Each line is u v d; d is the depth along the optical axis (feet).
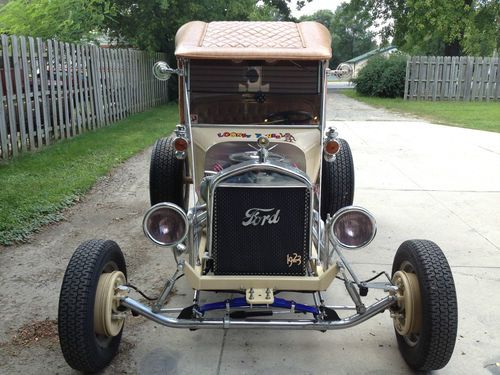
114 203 22.97
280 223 11.30
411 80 77.41
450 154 33.35
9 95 28.84
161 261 17.11
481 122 49.39
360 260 17.17
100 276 10.89
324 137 15.74
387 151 34.22
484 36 97.35
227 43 15.48
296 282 11.26
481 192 24.90
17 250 17.78
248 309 11.49
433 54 115.96
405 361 11.77
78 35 43.06
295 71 15.84
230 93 16.10
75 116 38.22
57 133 35.04
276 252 11.42
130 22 61.21
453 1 80.94
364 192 24.73
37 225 19.74
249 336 12.89
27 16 39.32
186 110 15.65
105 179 26.73
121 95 48.83
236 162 14.02
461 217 21.44
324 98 15.84
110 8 53.01
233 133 15.48
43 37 39.29
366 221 11.34
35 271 16.22
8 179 24.93
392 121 50.26
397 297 10.99
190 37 16.08
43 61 32.65
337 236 11.40
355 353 12.21
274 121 16.35
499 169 29.40
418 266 10.84
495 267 16.78
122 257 12.17
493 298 14.79
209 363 11.79
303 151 15.03
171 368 11.58
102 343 11.31
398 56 85.92
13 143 29.50
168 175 18.45
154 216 11.02
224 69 15.85
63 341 10.27
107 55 44.70
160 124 45.27
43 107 32.76
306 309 11.35
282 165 11.33
